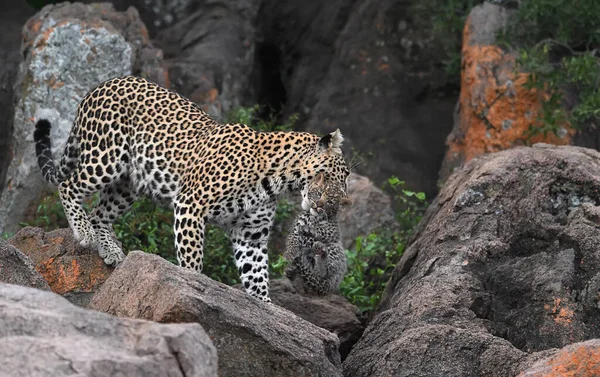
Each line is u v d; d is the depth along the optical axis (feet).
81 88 62.34
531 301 37.68
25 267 34.68
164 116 41.34
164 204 41.81
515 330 37.37
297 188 40.34
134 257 32.45
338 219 52.60
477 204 42.83
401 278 44.45
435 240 42.32
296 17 79.97
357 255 52.24
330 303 45.57
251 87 76.23
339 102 76.13
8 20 77.20
